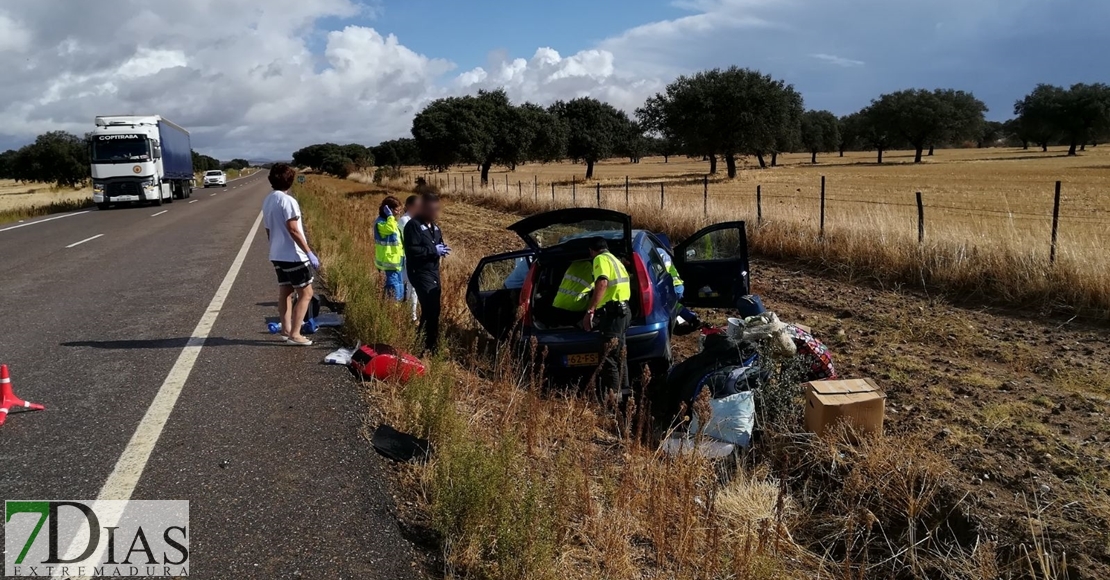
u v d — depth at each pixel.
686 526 3.47
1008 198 29.19
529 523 3.10
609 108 74.75
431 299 6.59
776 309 8.73
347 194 36.97
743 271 7.34
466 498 3.23
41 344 6.44
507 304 6.99
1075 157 78.25
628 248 6.20
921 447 4.49
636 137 80.56
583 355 5.96
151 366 5.71
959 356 6.64
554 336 6.02
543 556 2.95
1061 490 4.07
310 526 3.33
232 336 6.67
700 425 4.30
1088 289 7.77
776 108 47.44
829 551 3.93
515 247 14.09
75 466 3.90
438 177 50.91
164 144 29.27
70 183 63.59
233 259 12.04
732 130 47.75
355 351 5.63
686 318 7.61
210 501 3.54
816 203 23.97
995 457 4.47
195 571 2.98
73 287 9.45
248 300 8.40
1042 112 88.50
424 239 6.50
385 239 7.84
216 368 5.64
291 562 3.06
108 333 6.82
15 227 19.45
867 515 3.78
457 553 3.13
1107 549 3.54
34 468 3.88
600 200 19.28
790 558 3.77
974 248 9.32
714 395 5.07
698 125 47.72
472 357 6.02
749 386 5.09
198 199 34.44
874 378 6.05
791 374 5.20
